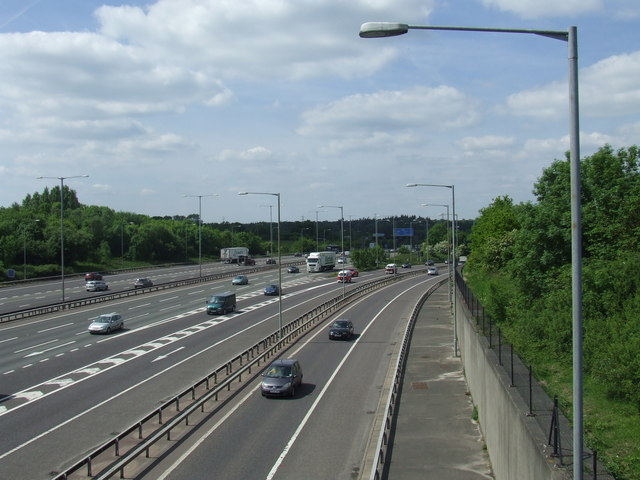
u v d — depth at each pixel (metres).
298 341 50.66
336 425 26.72
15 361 41.06
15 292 83.25
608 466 16.03
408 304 77.25
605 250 33.34
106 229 146.50
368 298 84.62
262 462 21.81
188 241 166.38
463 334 38.53
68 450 22.98
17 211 142.75
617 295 27.62
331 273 123.06
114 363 40.50
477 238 75.94
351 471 20.98
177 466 21.28
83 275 110.12
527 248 38.75
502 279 51.94
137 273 118.44
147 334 52.81
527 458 14.02
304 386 34.72
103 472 20.03
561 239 37.03
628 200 33.94
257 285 98.50
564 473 11.45
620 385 20.53
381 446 20.83
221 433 25.34
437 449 22.97
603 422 19.17
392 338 52.28
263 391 31.69
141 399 30.98
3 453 22.67
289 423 26.97
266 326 57.88
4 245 106.31
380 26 10.58
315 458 22.30
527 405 15.58
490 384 21.33
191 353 44.25
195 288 91.56
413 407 29.52
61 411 28.62
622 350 21.50
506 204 79.38
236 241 188.75
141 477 20.17
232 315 65.44
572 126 10.02
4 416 27.77
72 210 164.75
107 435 24.86
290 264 145.25
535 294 37.59
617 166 36.28
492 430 20.64
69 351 44.78
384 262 156.38
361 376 37.50
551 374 25.00
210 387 33.34
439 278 119.44
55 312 64.50
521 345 28.52
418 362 41.59
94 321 53.56
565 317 28.19
